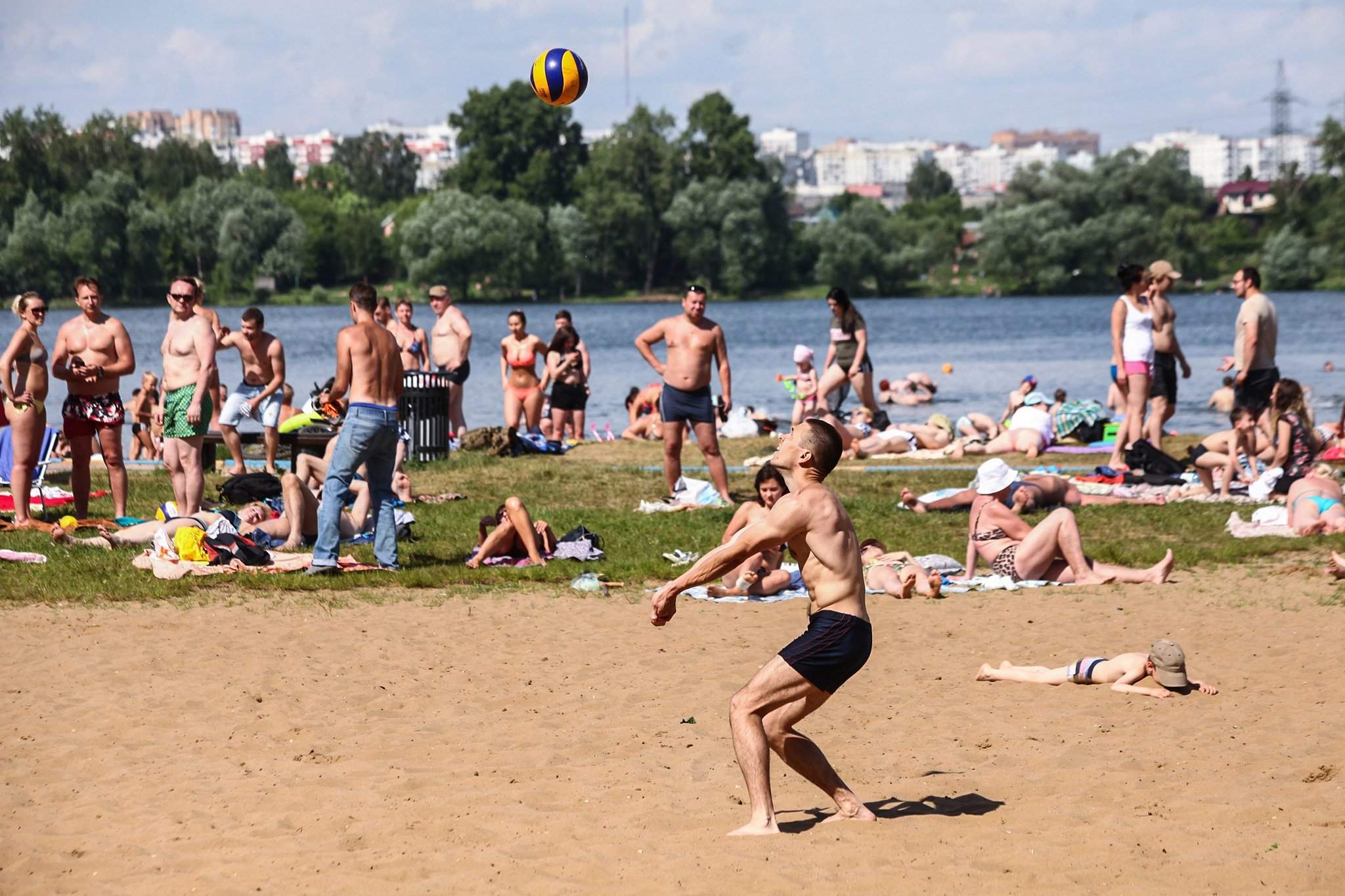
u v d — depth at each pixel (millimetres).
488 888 9391
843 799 10852
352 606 20266
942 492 28547
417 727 14273
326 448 32625
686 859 9844
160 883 9664
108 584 21047
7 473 29797
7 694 15484
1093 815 10836
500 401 60844
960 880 9219
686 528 26266
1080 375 75438
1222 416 49969
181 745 13586
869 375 41875
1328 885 8906
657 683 16125
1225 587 21000
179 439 24438
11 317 169750
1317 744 12766
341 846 10484
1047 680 15836
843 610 10516
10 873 9930
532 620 19516
